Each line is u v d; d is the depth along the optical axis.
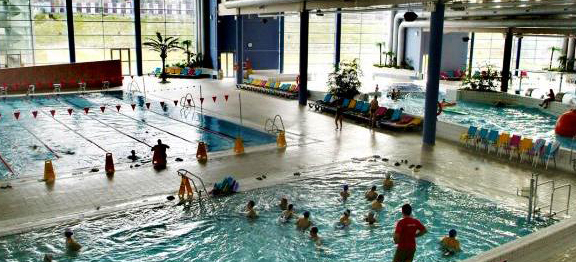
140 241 9.00
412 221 7.29
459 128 16.53
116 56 37.28
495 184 12.15
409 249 7.19
